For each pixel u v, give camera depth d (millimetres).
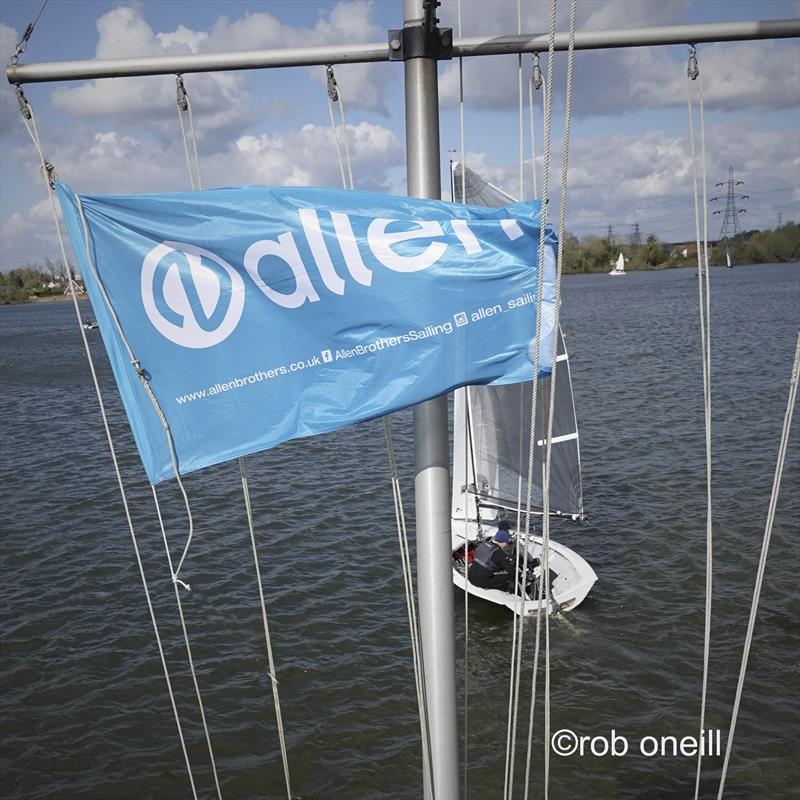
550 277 5344
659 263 184375
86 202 5188
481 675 16078
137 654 17125
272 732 14398
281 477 29938
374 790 12953
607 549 21641
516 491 20125
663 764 13312
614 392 43875
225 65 5223
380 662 16453
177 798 12938
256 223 5246
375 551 22297
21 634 18188
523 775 13164
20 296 188750
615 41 5285
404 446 34281
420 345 5324
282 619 18375
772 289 117438
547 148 5102
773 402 39031
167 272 5238
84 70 5168
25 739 14430
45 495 29281
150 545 23656
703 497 25391
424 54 5172
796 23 5258
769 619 17469
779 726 14055
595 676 15750
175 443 5344
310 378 5344
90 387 55875
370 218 5273
